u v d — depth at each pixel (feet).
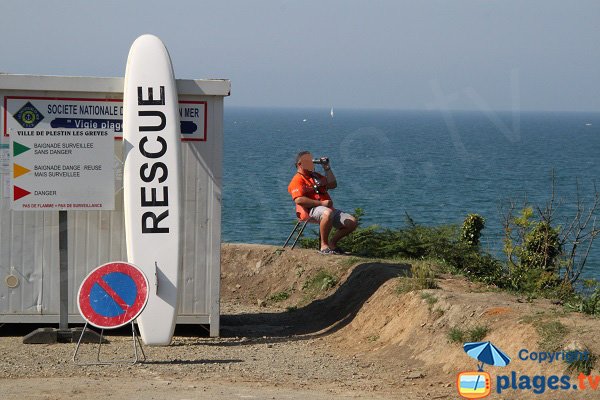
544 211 144.66
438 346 81.82
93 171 91.35
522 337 73.67
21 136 89.86
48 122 95.50
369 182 286.87
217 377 77.87
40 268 97.60
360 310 102.53
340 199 261.44
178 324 102.78
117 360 85.46
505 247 127.03
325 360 86.99
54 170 90.68
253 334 103.24
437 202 254.47
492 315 81.05
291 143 466.29
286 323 110.73
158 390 69.92
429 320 87.35
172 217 94.89
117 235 98.32
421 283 98.17
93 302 82.79
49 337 94.17
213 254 99.30
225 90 97.55
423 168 302.66
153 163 94.43
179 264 95.30
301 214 129.70
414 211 240.12
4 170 96.22
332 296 115.03
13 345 92.89
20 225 97.04
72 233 97.76
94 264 98.17
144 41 95.81
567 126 637.71
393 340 89.86
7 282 97.04
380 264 115.14
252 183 355.56
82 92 95.86
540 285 110.93
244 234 245.86
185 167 98.02
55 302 97.96
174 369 81.41
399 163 305.53
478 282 107.65
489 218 222.48
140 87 94.63
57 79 94.89
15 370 79.51
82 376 77.10
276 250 133.80
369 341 92.99
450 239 133.90
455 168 312.91
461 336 79.61
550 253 123.95
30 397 66.08
